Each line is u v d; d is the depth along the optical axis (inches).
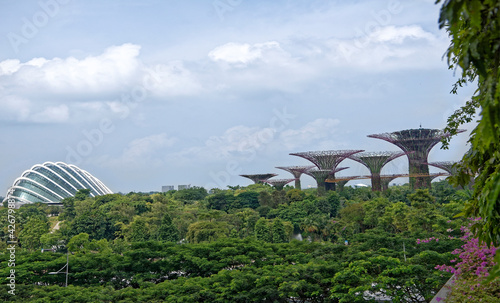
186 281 1579.7
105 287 1718.8
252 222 4094.5
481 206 236.1
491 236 239.8
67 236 4114.2
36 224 3981.3
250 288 1423.5
